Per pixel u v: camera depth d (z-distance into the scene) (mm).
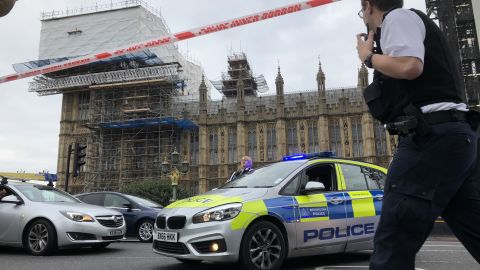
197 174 52844
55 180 53688
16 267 7574
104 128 53469
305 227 6871
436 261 7988
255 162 51500
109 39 56562
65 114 57344
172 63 53688
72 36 58094
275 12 5684
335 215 7273
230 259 6164
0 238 9602
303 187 7180
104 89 54906
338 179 7715
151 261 8242
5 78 7895
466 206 2287
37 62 57125
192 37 6453
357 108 50250
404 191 2172
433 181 2152
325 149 49344
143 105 53906
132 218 14203
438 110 2236
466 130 2227
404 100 2309
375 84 2480
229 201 6488
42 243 9312
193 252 6246
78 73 58031
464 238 2363
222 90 65688
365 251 9305
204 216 6324
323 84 51250
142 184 37406
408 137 2270
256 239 6398
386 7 2438
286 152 50812
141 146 54125
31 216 9438
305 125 51281
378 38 2475
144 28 57375
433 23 2396
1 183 10234
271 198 6750
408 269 2129
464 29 36156
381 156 48906
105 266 7629
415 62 2123
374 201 7902
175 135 54406
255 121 52719
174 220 6625
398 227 2150
